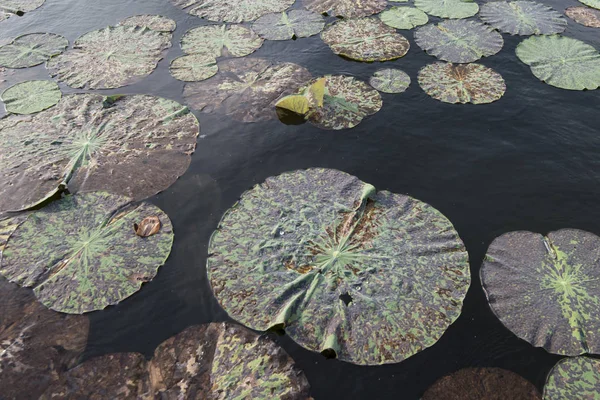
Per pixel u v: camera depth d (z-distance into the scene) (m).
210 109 5.62
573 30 6.96
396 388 3.12
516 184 4.57
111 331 3.46
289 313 3.47
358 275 3.73
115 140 5.16
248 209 4.28
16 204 4.45
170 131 5.30
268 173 4.79
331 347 3.26
